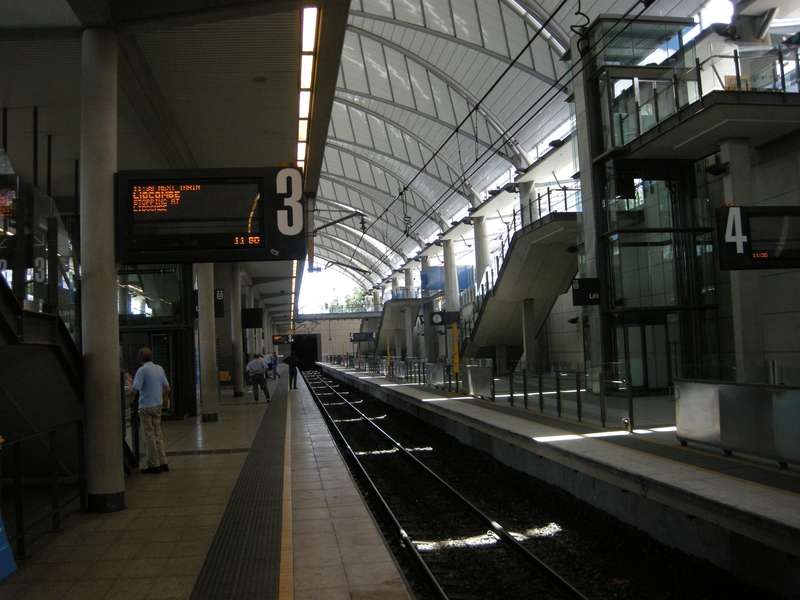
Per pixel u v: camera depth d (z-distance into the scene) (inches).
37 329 248.1
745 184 560.7
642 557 282.2
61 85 401.7
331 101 459.8
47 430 253.0
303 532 257.0
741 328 526.3
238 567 212.5
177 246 285.4
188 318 686.5
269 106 463.5
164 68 398.6
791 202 558.6
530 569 267.7
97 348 283.9
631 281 661.9
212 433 562.6
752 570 238.1
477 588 248.1
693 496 253.1
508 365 1208.8
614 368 468.4
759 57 524.1
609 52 698.2
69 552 230.4
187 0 293.4
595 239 690.8
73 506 299.4
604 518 332.8
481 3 1016.9
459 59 1192.2
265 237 288.2
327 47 372.8
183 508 292.0
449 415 605.3
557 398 517.0
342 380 1752.0
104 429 285.1
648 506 299.1
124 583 199.5
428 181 1775.3
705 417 344.2
